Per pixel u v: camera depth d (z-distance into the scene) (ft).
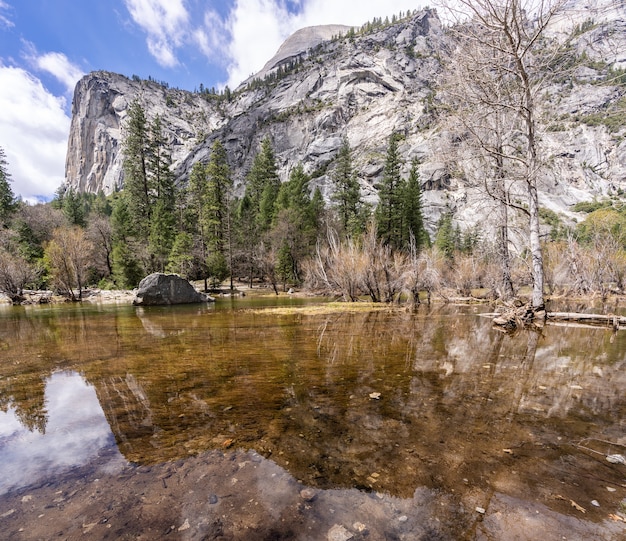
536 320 31.17
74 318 38.01
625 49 30.19
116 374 13.85
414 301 50.01
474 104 34.53
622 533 4.86
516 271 55.21
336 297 69.77
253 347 19.66
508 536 4.78
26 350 19.34
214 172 109.09
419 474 6.36
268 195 140.36
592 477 6.32
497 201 41.27
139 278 92.68
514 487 5.99
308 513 5.29
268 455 7.12
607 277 60.80
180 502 5.59
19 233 103.96
